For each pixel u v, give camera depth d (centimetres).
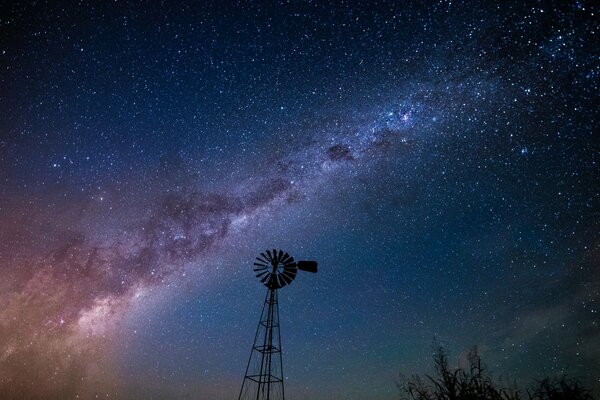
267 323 1467
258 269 1566
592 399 853
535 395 884
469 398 904
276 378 1402
